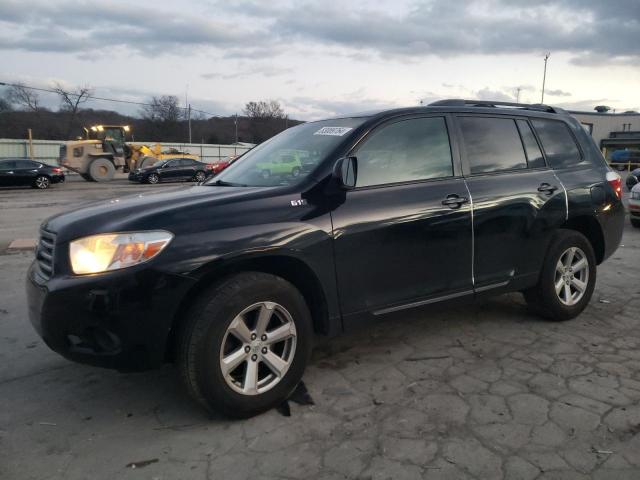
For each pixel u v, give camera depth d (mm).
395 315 3664
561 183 4543
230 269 3107
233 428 3014
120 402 3361
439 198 3766
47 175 25375
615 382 3469
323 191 3381
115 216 3025
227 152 56156
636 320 4707
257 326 3076
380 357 3967
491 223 4035
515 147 4402
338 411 3172
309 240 3217
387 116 3771
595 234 4945
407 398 3309
